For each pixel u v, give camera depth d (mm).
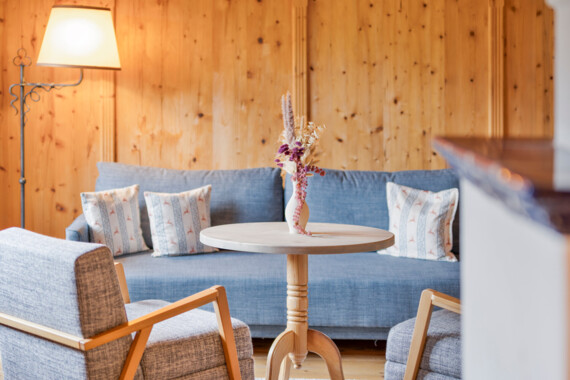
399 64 4082
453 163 541
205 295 1944
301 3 4023
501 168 355
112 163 3664
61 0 4035
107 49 3598
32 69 4047
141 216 3510
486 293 562
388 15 4062
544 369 334
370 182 3545
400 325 2199
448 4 4059
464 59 4082
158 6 4059
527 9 4059
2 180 4074
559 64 543
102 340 1666
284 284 2926
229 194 3574
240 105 4098
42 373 1843
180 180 3588
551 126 4086
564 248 299
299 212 2393
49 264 1674
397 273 2957
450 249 3244
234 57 4078
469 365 694
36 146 4070
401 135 4113
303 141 2426
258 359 3006
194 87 4090
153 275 2943
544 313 333
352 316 2908
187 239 3312
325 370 2867
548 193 282
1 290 1871
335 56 4078
